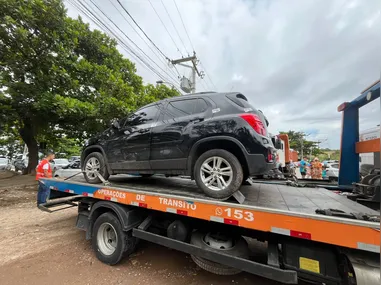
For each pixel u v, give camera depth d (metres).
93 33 11.88
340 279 1.91
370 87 3.22
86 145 4.27
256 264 2.15
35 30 8.52
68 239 4.18
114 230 3.15
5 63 8.30
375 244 1.56
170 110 3.40
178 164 3.07
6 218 5.62
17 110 9.21
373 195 2.96
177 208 2.59
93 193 3.53
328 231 1.75
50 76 9.27
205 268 2.61
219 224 2.71
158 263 3.24
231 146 2.83
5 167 22.30
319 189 3.61
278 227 1.96
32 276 2.90
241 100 2.98
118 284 2.72
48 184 4.41
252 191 3.37
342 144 4.03
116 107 8.88
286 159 11.30
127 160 3.61
